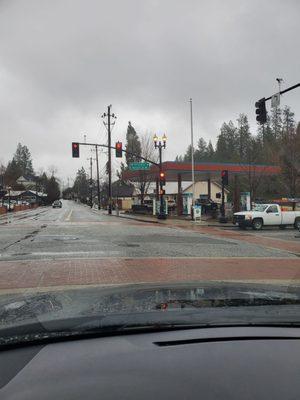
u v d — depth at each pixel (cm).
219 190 8081
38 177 16950
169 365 174
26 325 201
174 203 6244
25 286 907
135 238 2006
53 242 1783
